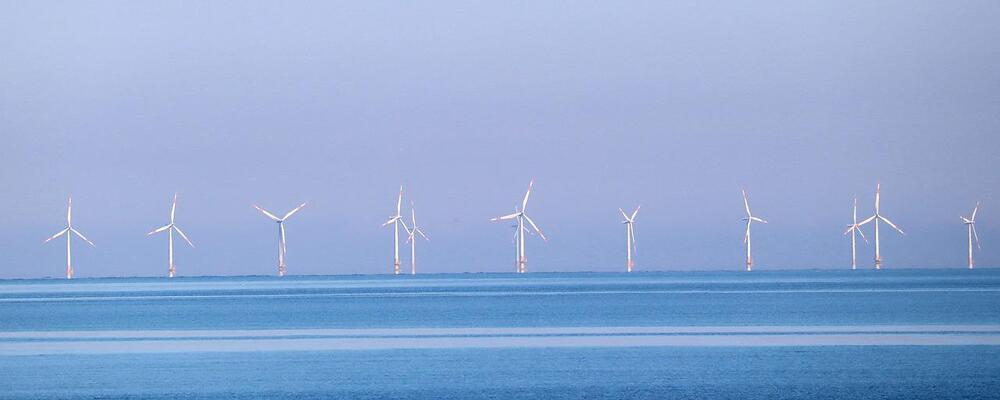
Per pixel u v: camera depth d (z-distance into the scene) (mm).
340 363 186500
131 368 181250
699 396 150000
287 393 154500
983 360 182375
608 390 155125
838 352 195875
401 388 158000
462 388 157625
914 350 197625
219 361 190500
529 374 170875
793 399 147125
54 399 151375
